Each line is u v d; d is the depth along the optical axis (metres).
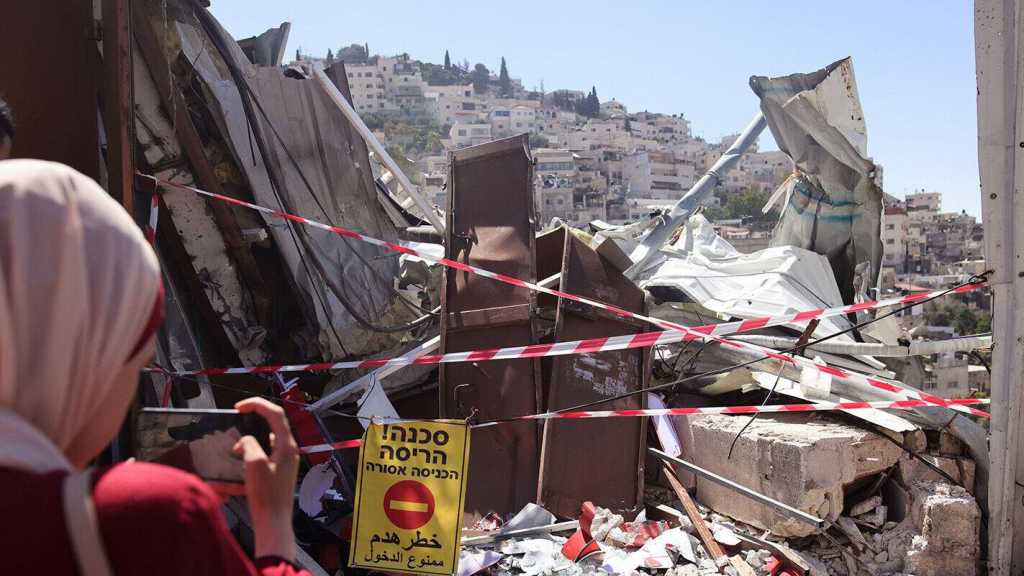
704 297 7.91
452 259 5.96
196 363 5.49
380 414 5.28
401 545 4.09
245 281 6.37
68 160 4.26
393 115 171.38
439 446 4.16
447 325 5.79
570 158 121.69
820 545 5.11
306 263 6.96
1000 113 4.38
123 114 3.87
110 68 3.85
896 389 5.41
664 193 137.62
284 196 6.93
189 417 3.08
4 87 4.10
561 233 6.57
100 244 1.07
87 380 1.07
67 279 1.03
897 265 102.88
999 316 4.57
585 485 5.37
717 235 9.88
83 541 0.95
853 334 8.22
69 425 1.07
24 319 1.01
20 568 0.94
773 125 8.45
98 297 1.06
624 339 4.81
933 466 5.14
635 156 137.62
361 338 7.29
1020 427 4.64
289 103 7.21
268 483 1.37
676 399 6.45
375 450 4.14
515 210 5.90
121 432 3.27
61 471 1.01
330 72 8.05
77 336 1.04
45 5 4.20
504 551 4.80
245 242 6.27
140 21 5.64
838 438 5.06
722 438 5.50
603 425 5.53
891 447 5.19
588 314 5.71
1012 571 4.79
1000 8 4.29
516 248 5.78
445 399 5.71
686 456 5.80
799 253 8.66
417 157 132.88
